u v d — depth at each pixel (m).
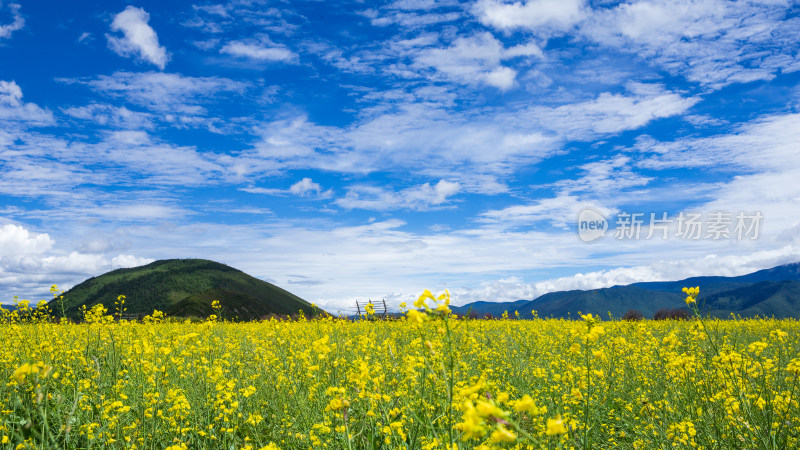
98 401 5.55
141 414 5.36
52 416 4.89
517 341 10.85
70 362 7.26
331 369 6.15
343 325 12.05
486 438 3.33
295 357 7.71
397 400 4.70
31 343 7.91
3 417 4.65
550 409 5.75
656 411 5.56
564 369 7.61
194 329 11.52
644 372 7.32
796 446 4.14
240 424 5.40
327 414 4.90
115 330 9.15
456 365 5.75
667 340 7.05
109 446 4.52
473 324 13.27
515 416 3.66
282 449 4.83
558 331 13.15
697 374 5.89
